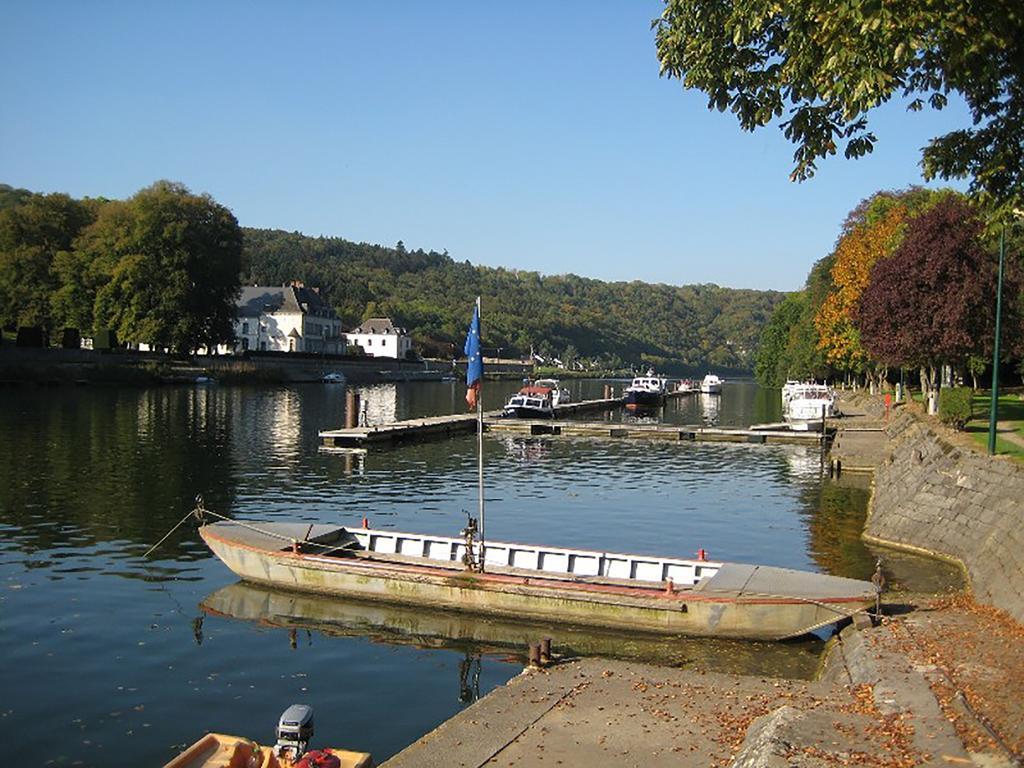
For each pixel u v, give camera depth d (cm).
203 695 1502
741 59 1455
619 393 14150
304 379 12769
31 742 1312
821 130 1422
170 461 4262
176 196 10338
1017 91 1420
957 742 1055
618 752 1151
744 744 1137
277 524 2414
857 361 8119
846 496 3816
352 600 2072
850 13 1161
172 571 2289
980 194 1573
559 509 3431
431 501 3538
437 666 1680
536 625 1922
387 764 1118
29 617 1895
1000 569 1989
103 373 9012
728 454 5409
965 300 4569
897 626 1664
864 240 7019
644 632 1869
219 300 10744
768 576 1962
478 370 2123
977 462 2822
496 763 1120
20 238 10412
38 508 3030
